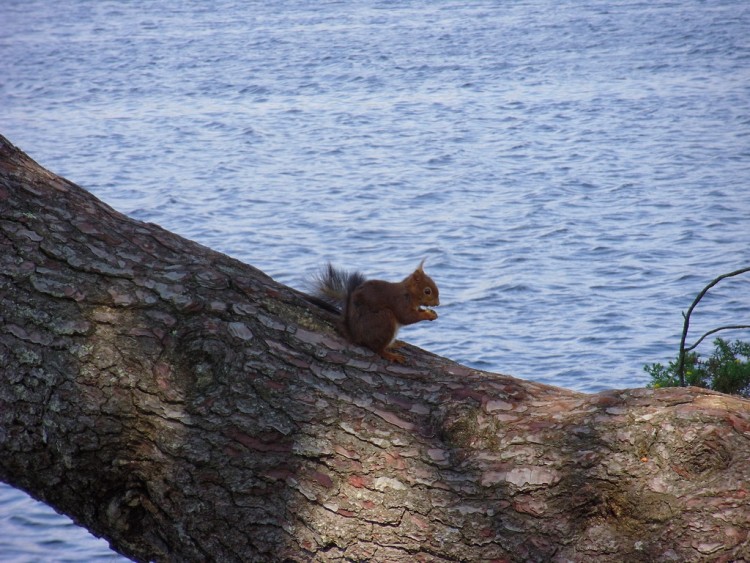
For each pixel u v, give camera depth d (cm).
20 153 460
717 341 814
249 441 386
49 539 1434
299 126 5188
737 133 4491
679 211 3069
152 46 9475
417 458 385
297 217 3122
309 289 500
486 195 3425
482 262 2562
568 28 9406
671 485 358
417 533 369
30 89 7044
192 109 5931
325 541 373
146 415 388
